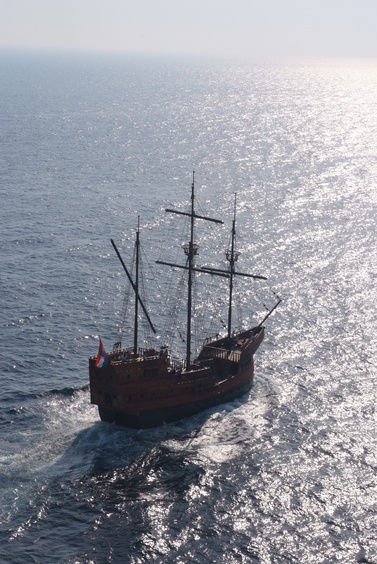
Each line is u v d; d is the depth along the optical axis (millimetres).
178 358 97875
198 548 62250
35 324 106938
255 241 148250
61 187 194125
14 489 69125
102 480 71125
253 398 88125
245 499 68938
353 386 90375
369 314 111625
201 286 123375
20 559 60156
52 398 86125
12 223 157500
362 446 77625
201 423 82500
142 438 78938
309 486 70875
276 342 102625
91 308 113750
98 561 60375
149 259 137500
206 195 188875
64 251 140500
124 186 198250
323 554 61750
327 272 129750
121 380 78000
